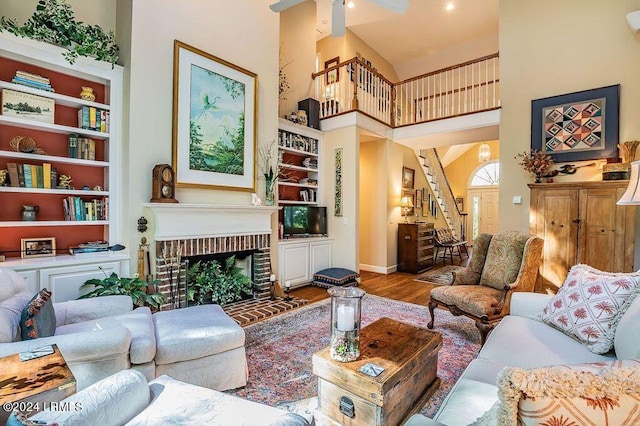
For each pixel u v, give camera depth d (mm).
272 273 4316
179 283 3309
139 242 3107
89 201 3043
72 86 3047
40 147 2887
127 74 3080
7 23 2514
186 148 3418
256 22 4176
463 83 7711
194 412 1185
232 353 2053
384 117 6238
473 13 6270
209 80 3619
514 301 2266
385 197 6047
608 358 1580
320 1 5965
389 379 1448
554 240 3838
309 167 5531
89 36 2859
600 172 3904
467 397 1232
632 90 3740
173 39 3344
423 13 6285
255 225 4020
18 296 1766
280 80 5332
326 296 4398
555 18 4238
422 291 4773
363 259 6375
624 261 3428
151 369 1764
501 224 4562
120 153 3123
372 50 7648
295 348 2686
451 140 6062
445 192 9094
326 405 1637
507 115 4582
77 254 2904
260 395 2006
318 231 5312
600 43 3930
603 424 592
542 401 611
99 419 1046
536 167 4121
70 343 1493
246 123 3992
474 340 2902
